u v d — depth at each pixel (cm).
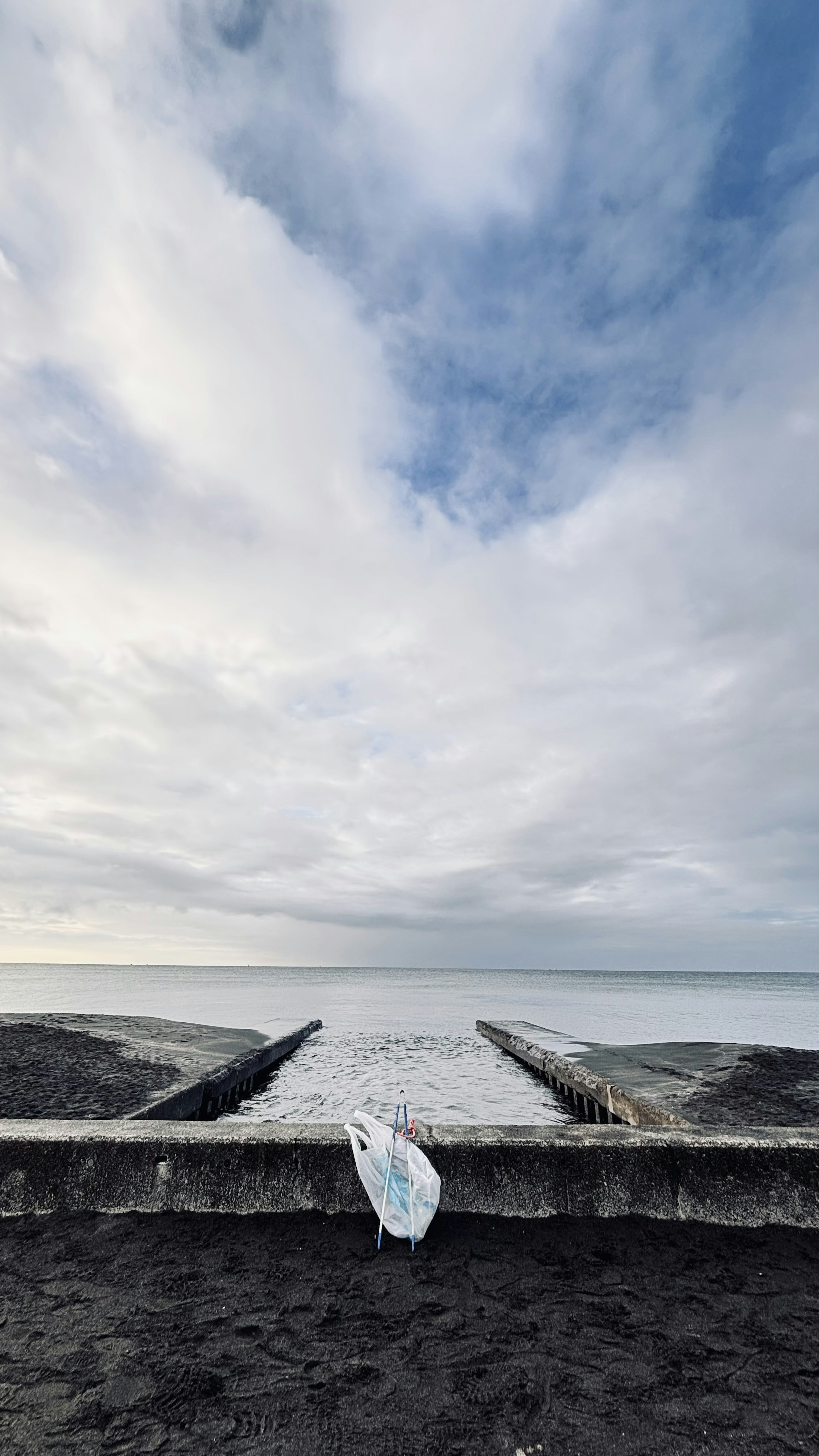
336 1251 414
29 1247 417
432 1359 304
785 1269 399
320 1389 283
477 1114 1420
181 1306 347
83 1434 254
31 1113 1020
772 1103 1295
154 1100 1117
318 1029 3033
